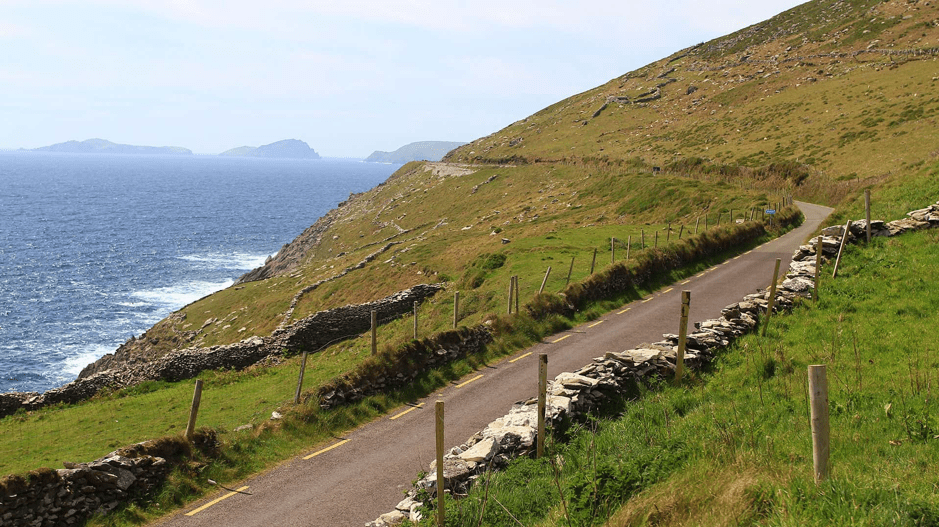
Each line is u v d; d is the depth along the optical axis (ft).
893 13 481.87
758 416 43.91
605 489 33.60
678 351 59.67
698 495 29.43
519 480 41.22
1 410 101.45
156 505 48.57
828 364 53.57
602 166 346.74
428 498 38.99
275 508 47.75
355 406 67.51
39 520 43.80
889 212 101.91
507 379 73.67
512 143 501.15
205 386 100.27
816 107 351.25
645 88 548.72
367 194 509.76
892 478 29.09
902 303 66.44
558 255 147.84
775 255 137.18
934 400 41.39
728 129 369.09
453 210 343.05
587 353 79.51
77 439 76.79
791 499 26.76
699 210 204.44
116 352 203.92
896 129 264.52
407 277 187.52
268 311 196.95
